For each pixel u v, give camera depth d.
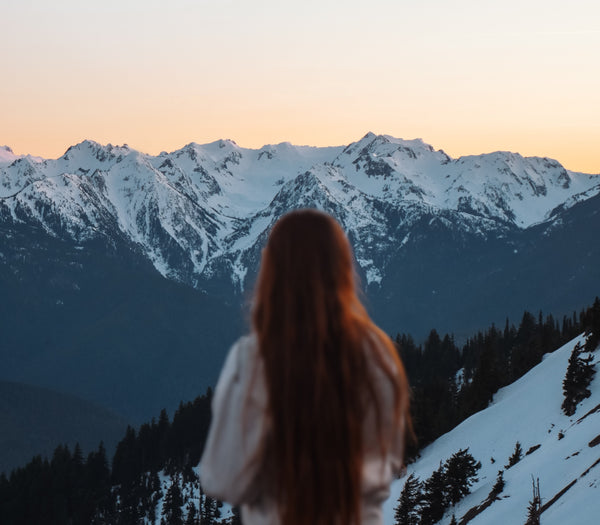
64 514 142.12
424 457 96.50
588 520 37.38
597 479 43.53
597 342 96.50
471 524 56.12
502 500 56.75
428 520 68.56
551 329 148.75
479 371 114.56
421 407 101.69
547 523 41.56
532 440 80.56
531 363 124.69
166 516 129.00
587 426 61.56
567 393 82.44
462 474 69.56
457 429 100.62
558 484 51.53
